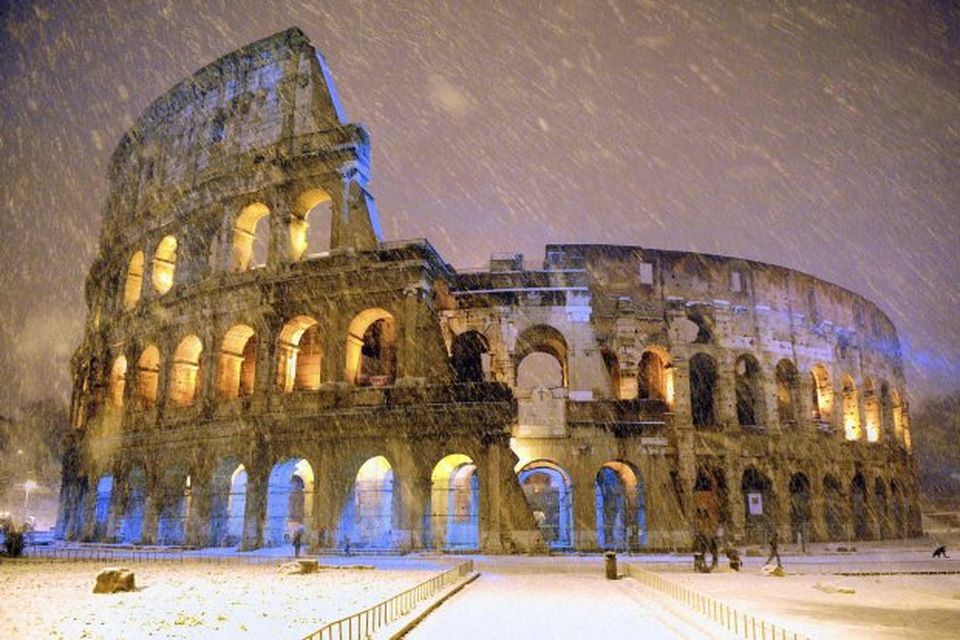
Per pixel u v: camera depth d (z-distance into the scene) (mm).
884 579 34969
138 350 62375
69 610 23109
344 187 54844
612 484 60031
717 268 67062
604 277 63969
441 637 19375
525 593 29406
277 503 51312
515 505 46750
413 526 47000
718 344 64500
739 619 21234
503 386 48562
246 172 58656
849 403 74938
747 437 63281
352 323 52125
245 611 23062
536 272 58312
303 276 52750
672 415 61250
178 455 55312
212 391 55031
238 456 51625
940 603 25891
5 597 26203
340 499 48375
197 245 60594
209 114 63688
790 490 67625
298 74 59438
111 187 75000
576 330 56781
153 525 55344
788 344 68500
